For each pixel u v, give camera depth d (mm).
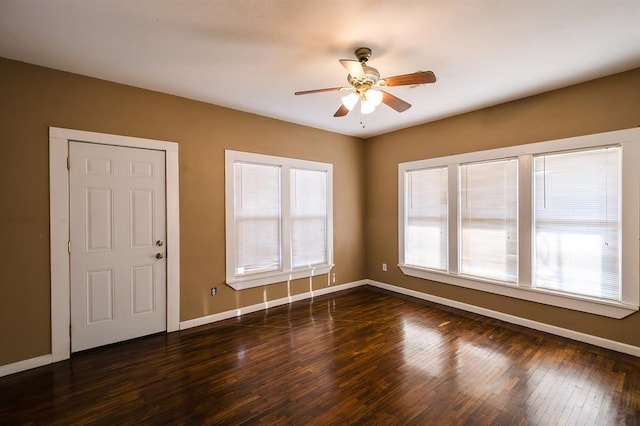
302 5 1857
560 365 2553
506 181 3543
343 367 2543
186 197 3404
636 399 2100
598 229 2910
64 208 2715
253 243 3977
